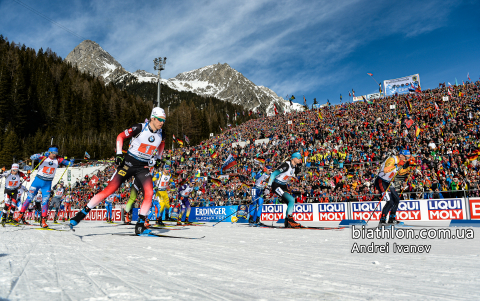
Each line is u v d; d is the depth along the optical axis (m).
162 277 1.92
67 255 2.93
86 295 1.43
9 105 88.62
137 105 130.50
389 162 8.09
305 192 16.52
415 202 11.37
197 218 16.86
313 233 6.73
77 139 88.56
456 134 20.02
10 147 72.31
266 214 14.47
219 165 30.19
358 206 12.12
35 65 119.75
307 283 1.78
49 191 8.67
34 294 1.43
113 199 15.50
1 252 3.14
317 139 28.83
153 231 7.62
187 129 108.00
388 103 32.41
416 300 1.37
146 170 6.50
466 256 2.99
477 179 13.27
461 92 27.48
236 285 1.71
